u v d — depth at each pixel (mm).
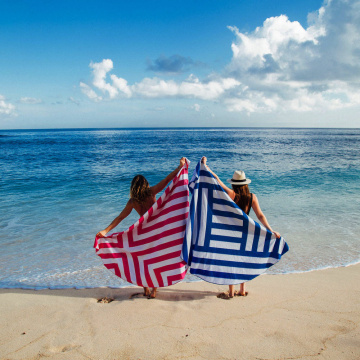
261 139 60750
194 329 3092
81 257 5617
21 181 13586
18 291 4281
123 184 12938
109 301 3934
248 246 3758
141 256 3877
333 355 2619
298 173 15641
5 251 5871
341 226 7305
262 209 8789
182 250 3611
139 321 3291
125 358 2641
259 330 3059
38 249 5984
